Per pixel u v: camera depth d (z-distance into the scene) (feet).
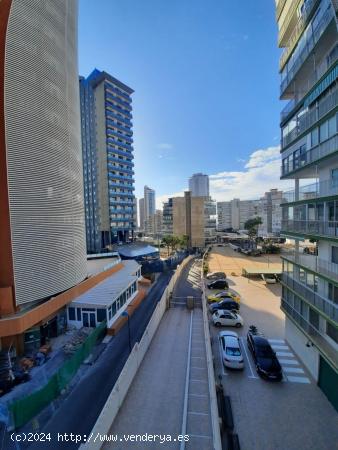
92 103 263.70
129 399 44.27
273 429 39.96
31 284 58.39
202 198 311.88
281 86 68.33
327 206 48.39
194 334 72.38
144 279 127.54
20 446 34.40
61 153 68.39
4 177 54.90
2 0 55.77
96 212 264.93
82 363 54.29
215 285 120.37
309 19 50.96
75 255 73.46
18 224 56.49
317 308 48.42
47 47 64.69
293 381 51.42
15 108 56.90
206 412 41.42
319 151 50.19
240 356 55.36
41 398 40.73
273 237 322.75
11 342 55.52
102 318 69.00
